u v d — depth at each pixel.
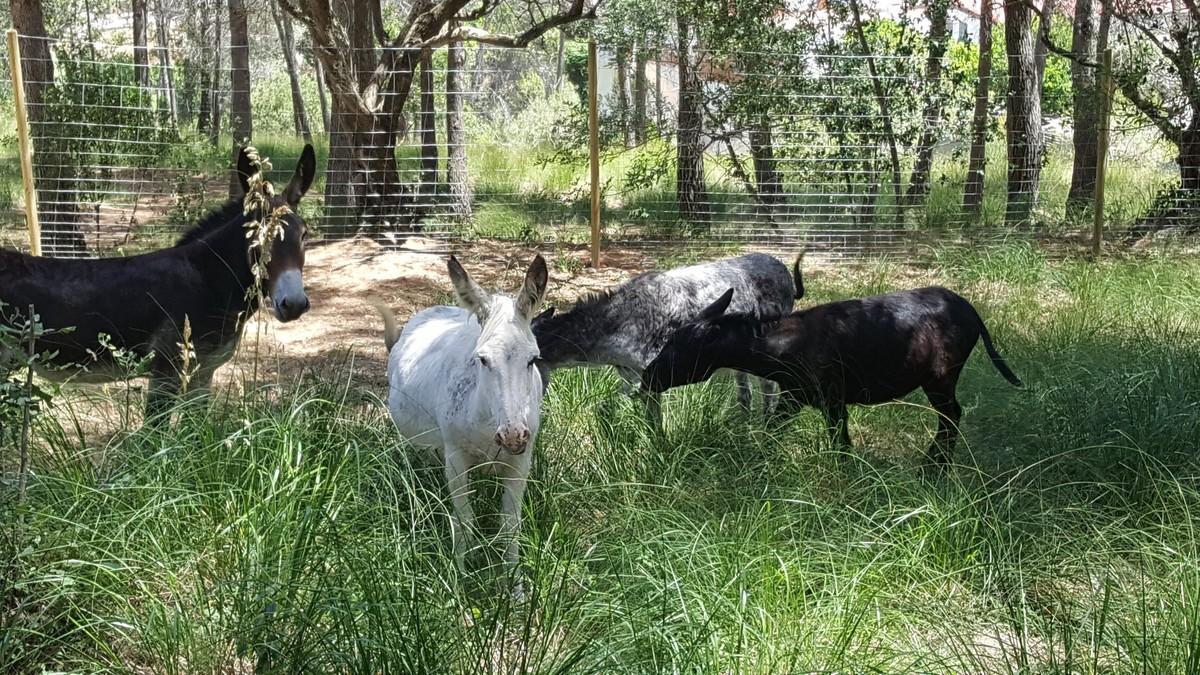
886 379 6.01
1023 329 8.73
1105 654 4.11
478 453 4.71
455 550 4.59
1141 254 12.03
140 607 4.06
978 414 6.69
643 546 4.57
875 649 4.09
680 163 13.71
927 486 5.31
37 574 3.94
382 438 5.12
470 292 4.53
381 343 8.63
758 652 3.95
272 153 17.72
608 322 6.25
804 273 11.28
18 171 15.87
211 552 4.16
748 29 13.03
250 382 6.66
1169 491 5.20
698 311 6.57
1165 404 6.15
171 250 5.84
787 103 12.95
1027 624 4.35
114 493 4.34
